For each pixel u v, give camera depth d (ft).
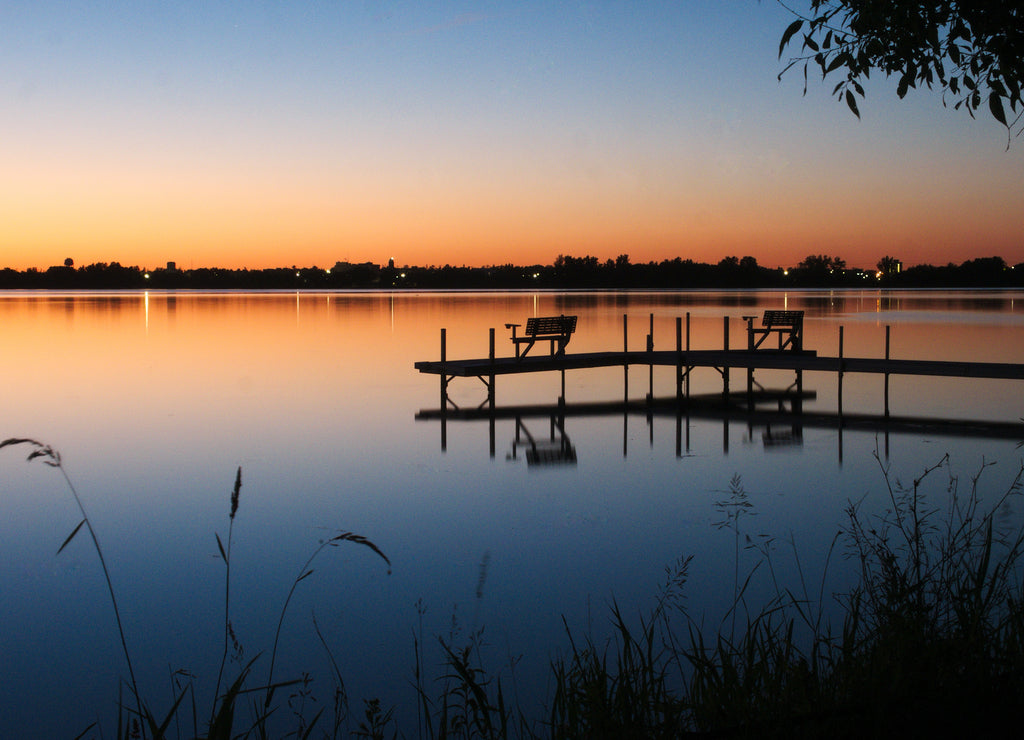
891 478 37.52
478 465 41.93
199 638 22.18
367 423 54.39
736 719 12.37
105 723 18.13
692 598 23.76
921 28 14.65
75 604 24.49
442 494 36.19
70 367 84.99
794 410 60.13
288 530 31.19
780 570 25.72
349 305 254.68
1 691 19.52
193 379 75.87
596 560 27.37
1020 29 14.20
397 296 382.42
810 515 31.63
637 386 74.74
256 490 37.06
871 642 16.16
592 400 65.72
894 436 48.83
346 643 21.62
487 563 27.27
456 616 23.11
